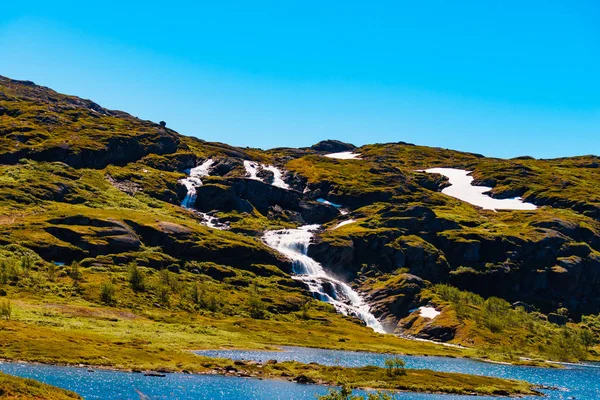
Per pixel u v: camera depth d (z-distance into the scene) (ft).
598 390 500.74
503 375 552.82
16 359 399.44
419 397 405.18
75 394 296.71
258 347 582.35
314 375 440.45
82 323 554.05
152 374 403.75
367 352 645.10
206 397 354.33
